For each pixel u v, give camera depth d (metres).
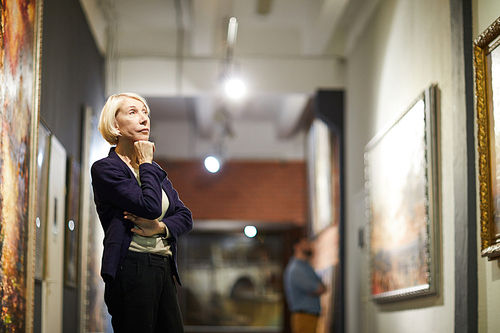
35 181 3.36
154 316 2.35
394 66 5.09
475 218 3.29
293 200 11.39
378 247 5.35
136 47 7.43
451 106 3.71
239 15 7.56
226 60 7.25
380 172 5.29
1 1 2.71
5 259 2.83
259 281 11.53
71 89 4.93
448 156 3.76
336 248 7.55
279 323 11.38
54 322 4.19
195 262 11.56
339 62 7.38
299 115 10.18
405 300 4.60
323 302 8.58
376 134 5.68
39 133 3.63
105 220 2.39
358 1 6.11
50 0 4.09
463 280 3.32
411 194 4.29
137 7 6.96
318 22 6.66
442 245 3.82
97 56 6.52
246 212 11.32
